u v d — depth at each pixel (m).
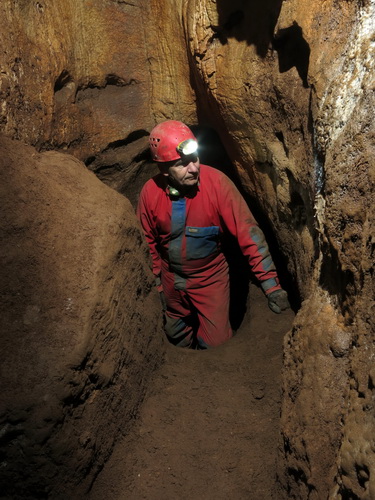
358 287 2.16
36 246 2.54
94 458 2.52
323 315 2.39
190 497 2.56
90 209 2.79
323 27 2.58
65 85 3.44
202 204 3.41
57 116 3.35
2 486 2.36
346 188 2.26
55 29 3.24
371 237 2.06
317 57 2.58
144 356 2.98
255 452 2.67
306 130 2.72
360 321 2.12
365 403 1.98
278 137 3.08
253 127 3.21
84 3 3.43
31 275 2.48
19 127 3.00
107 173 3.99
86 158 3.73
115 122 3.80
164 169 3.24
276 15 2.88
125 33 3.63
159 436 2.77
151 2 3.55
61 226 2.64
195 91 3.69
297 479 2.35
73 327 2.41
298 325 2.54
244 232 3.40
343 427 2.09
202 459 2.67
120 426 2.72
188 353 3.25
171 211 3.43
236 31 3.14
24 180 2.66
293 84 2.81
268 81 2.97
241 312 4.18
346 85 2.43
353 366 2.11
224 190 3.37
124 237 2.90
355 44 2.44
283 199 3.09
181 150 3.11
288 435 2.40
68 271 2.55
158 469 2.66
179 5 3.36
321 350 2.32
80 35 3.46
